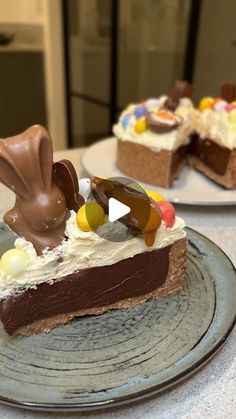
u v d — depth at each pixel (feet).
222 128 1.10
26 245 0.60
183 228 0.67
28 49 2.54
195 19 2.01
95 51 2.50
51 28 2.43
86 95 2.70
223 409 0.50
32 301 0.60
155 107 1.19
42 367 0.54
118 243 0.63
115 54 2.35
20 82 2.57
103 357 0.56
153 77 2.42
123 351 0.57
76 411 0.48
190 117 1.23
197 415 0.50
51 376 0.53
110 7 2.25
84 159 1.17
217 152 1.11
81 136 2.80
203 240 0.76
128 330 0.61
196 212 0.96
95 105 2.67
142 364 0.54
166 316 0.64
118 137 1.14
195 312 0.63
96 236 0.61
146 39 2.38
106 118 2.61
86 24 2.47
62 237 0.61
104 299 0.65
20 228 0.60
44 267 0.59
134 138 1.09
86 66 2.60
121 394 0.49
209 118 1.19
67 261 0.61
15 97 2.59
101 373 0.53
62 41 2.49
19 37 2.68
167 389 0.53
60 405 0.47
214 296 0.65
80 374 0.53
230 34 2.17
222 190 1.07
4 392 0.49
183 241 0.68
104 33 2.37
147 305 0.67
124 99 2.55
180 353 0.56
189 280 0.70
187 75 2.15
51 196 0.58
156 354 0.56
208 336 0.57
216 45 2.16
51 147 0.57
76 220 0.62
